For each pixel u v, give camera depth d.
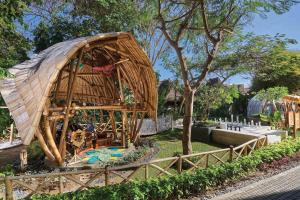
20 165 13.13
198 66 25.38
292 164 12.95
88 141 16.67
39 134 12.02
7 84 13.68
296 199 9.02
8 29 10.44
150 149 16.88
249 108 35.22
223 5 13.63
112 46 15.90
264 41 21.53
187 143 13.36
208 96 28.08
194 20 15.31
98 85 20.27
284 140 16.09
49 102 12.62
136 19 21.45
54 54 12.62
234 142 17.92
